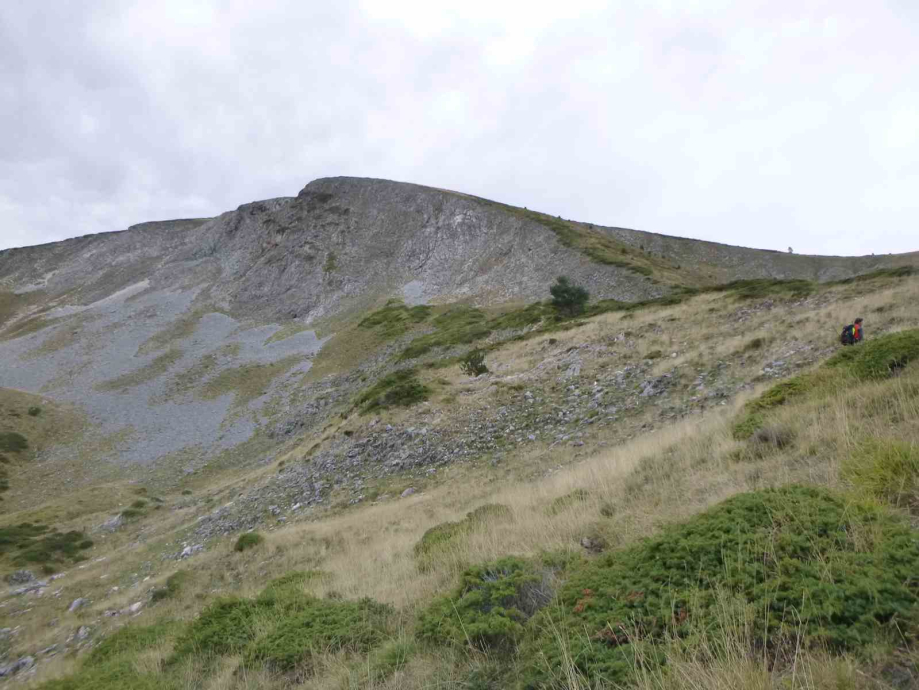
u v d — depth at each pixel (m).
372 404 28.59
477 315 67.94
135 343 96.06
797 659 2.90
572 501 8.91
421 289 95.44
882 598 3.16
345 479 22.11
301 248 119.31
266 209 143.88
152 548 24.16
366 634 5.60
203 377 77.69
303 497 22.30
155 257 153.00
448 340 56.31
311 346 83.69
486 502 12.71
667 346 22.31
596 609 4.06
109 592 19.02
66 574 24.34
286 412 60.91
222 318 106.38
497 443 19.52
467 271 94.00
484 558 7.20
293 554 14.42
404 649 4.81
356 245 118.56
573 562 5.52
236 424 61.16
